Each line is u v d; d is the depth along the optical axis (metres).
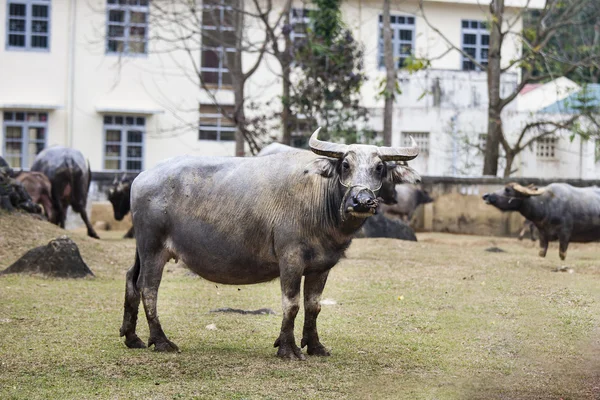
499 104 31.33
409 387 8.09
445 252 19.86
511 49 39.06
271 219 9.12
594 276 16.11
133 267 9.66
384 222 23.02
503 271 16.58
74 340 9.88
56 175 22.91
